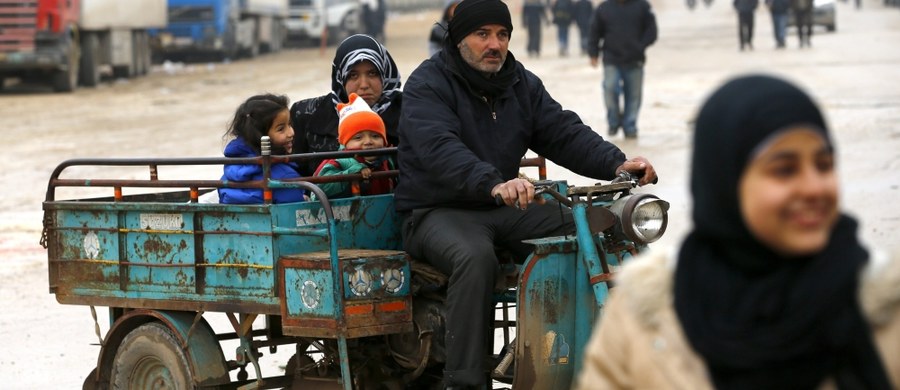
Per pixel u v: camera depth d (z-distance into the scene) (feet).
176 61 191.11
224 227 24.54
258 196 24.62
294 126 29.22
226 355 33.55
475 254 22.22
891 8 302.25
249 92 129.08
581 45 188.44
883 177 56.90
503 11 23.91
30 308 40.47
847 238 10.52
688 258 10.85
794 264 10.53
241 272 24.34
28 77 143.54
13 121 105.40
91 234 26.94
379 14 235.81
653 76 128.06
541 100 25.40
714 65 140.05
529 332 22.07
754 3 169.17
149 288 26.02
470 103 24.21
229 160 24.58
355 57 28.22
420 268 23.66
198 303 25.17
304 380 25.61
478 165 22.58
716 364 10.57
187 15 177.06
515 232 23.59
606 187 22.07
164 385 26.25
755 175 10.36
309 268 22.94
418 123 23.66
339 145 28.25
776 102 10.21
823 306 10.27
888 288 10.35
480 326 22.16
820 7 209.05
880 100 92.68
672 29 239.71
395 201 24.49
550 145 25.45
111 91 137.39
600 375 11.57
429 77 24.23
